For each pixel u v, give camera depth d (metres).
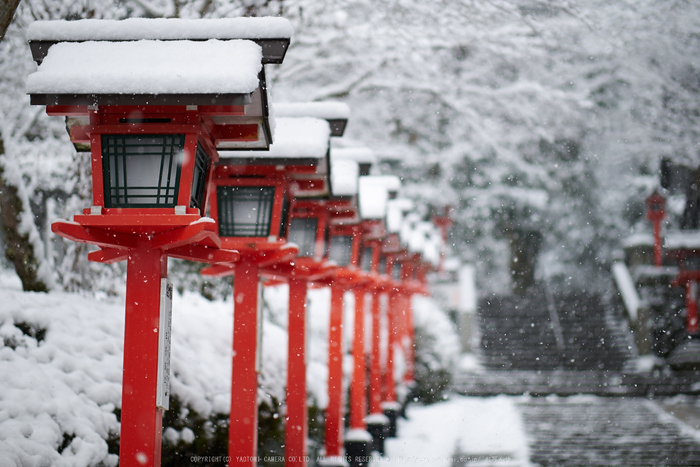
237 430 5.62
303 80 15.06
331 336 9.16
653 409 14.79
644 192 24.53
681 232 21.91
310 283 8.66
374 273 11.09
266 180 5.75
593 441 12.29
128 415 4.00
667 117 18.36
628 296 20.14
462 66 16.47
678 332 20.12
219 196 5.78
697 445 11.87
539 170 21.64
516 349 19.86
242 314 5.81
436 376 18.08
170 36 3.92
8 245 7.06
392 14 14.05
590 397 16.64
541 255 29.00
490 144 18.20
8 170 6.96
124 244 4.08
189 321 9.38
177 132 3.98
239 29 3.94
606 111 18.41
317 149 5.63
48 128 10.16
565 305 21.97
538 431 13.16
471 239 27.97
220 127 4.57
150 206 4.00
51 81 3.69
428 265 19.88
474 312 20.84
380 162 19.70
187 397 7.29
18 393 5.32
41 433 5.09
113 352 6.66
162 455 6.57
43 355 5.99
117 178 4.02
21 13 9.38
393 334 14.88
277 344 11.09
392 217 11.71
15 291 6.71
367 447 10.40
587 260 28.00
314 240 7.14
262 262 5.84
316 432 10.38
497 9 14.42
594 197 24.91
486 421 14.53
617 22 15.94
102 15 10.02
